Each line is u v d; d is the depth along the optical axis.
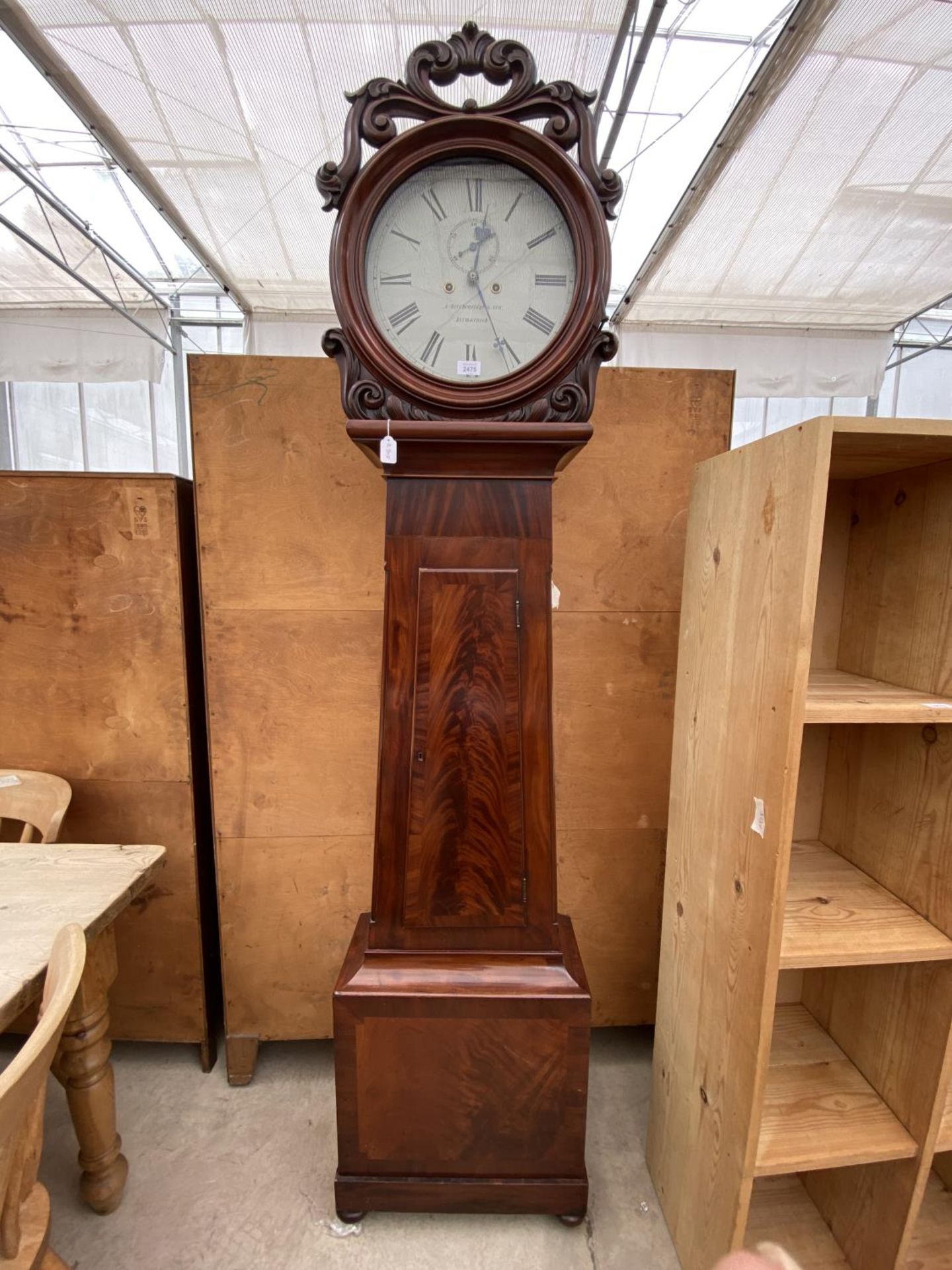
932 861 0.94
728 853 0.97
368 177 0.88
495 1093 1.07
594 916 1.49
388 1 1.84
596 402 1.33
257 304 3.81
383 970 1.04
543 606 1.00
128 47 2.02
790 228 2.95
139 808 1.43
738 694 0.95
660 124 2.38
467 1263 1.09
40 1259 0.73
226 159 2.57
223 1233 1.13
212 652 1.36
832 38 1.91
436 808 1.03
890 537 1.04
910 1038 0.96
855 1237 1.04
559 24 1.93
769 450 0.87
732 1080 0.93
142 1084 1.46
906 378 4.54
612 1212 1.18
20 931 0.90
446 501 0.98
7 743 1.40
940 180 2.57
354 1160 1.10
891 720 0.83
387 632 1.00
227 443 1.30
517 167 0.89
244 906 1.44
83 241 3.49
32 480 1.32
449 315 0.92
